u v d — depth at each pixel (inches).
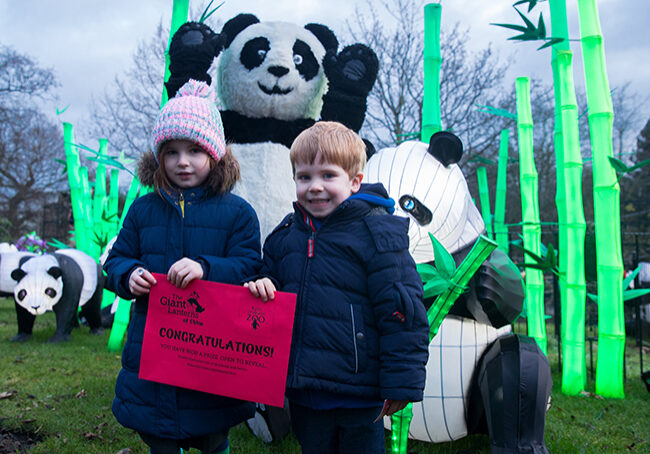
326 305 65.0
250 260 72.4
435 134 102.3
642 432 123.2
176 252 71.8
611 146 149.9
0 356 193.8
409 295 63.6
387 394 61.8
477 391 95.0
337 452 66.5
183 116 71.1
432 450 106.5
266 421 106.8
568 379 156.2
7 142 912.9
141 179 76.9
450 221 98.3
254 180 112.2
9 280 258.8
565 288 179.6
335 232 67.4
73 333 256.4
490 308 90.0
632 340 277.9
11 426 118.1
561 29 160.9
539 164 669.9
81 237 261.1
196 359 67.3
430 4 118.3
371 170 103.3
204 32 118.1
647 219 587.8
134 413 69.1
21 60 837.8
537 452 84.4
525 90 177.6
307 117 123.6
